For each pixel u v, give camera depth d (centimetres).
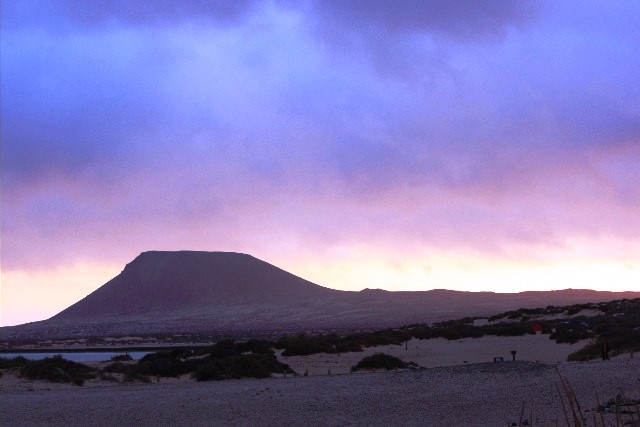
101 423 1958
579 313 9281
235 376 3431
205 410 2133
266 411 2117
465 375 2748
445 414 2034
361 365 4097
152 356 4825
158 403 2248
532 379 2583
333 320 18925
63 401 2305
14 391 2775
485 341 6381
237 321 19762
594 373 2614
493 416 1973
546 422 1805
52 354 7919
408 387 2530
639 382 2361
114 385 3152
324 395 2384
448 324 9988
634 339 4059
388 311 19975
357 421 1964
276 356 5219
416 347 6097
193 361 4025
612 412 1817
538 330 6844
